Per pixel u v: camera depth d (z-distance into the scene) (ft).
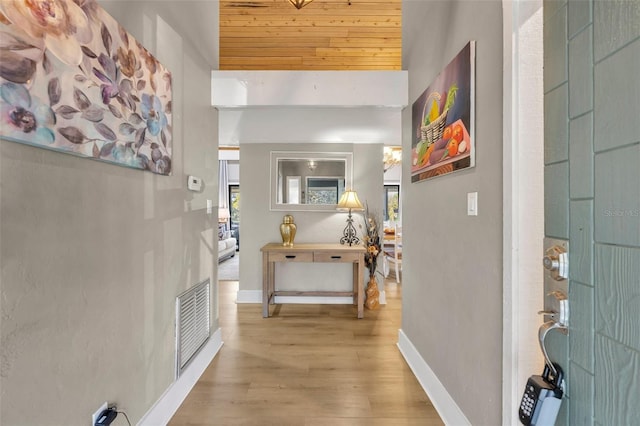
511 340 3.59
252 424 5.58
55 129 3.21
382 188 13.34
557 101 2.62
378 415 5.82
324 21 10.27
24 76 2.88
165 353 5.71
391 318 11.14
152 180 5.28
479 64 4.53
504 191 3.68
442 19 5.84
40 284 3.16
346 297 13.08
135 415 4.78
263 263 11.31
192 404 6.14
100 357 4.02
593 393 2.25
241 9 10.19
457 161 5.14
